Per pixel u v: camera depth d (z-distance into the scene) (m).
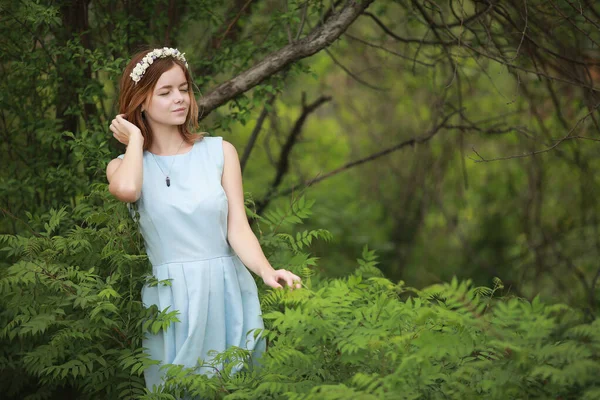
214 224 3.67
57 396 4.38
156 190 3.68
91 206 4.38
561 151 7.63
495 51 6.53
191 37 5.98
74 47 4.64
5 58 4.80
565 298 7.43
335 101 10.50
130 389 3.70
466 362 3.32
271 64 4.76
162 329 3.71
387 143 10.47
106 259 4.07
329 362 3.35
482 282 10.23
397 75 9.30
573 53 6.47
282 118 8.41
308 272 3.73
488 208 11.00
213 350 3.59
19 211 4.92
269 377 3.26
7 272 3.73
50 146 4.96
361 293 3.63
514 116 8.30
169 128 3.77
